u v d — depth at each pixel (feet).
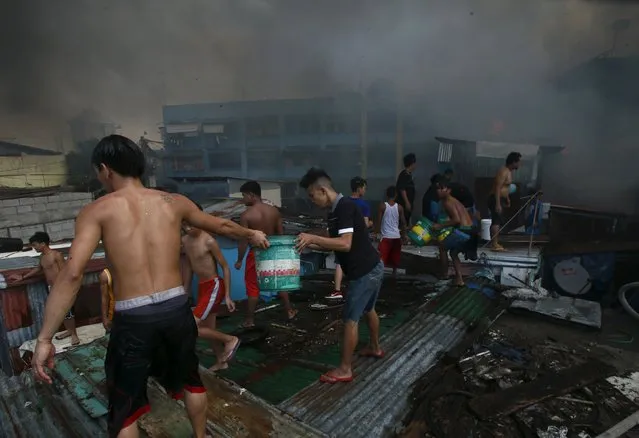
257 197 13.99
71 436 8.06
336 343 12.87
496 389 9.85
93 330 22.39
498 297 16.85
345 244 8.87
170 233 5.77
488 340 12.85
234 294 20.42
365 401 9.22
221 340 10.53
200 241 10.39
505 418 8.62
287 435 7.64
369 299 9.82
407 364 11.01
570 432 8.16
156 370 5.87
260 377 10.69
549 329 14.01
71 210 49.08
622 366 11.33
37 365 4.72
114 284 5.45
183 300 5.74
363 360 11.25
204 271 10.51
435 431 8.18
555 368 10.90
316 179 9.28
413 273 22.24
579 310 14.92
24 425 8.63
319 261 26.25
